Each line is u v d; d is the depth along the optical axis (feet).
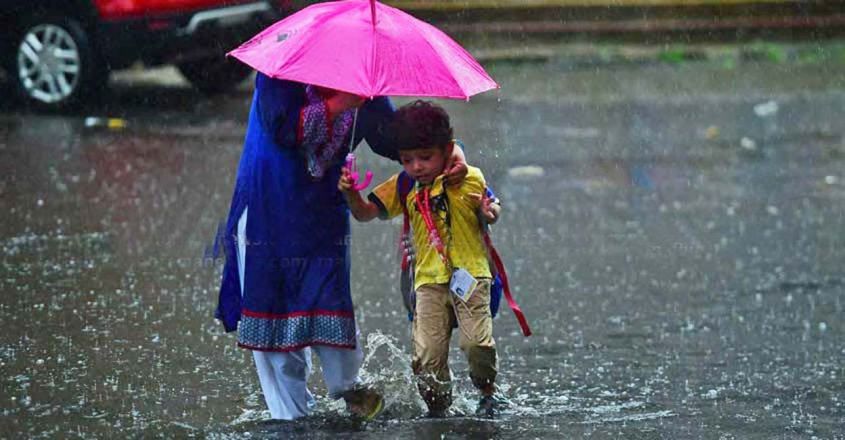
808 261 72.28
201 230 75.82
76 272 65.26
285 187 41.57
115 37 112.06
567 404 46.39
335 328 42.01
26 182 87.40
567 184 92.79
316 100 40.55
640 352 54.34
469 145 104.78
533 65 146.00
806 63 148.77
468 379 49.75
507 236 77.41
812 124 117.70
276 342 42.04
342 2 41.60
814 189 92.43
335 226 42.22
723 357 53.67
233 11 113.09
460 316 42.83
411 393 46.52
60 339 53.42
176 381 48.14
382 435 41.57
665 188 92.17
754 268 70.59
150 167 93.86
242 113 117.91
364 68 39.06
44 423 42.68
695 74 142.41
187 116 115.55
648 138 110.32
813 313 61.36
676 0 159.63
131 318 57.16
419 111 41.06
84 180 88.63
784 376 50.80
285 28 41.09
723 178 95.76
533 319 59.88
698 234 78.79
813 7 160.97
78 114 114.52
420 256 43.29
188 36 112.06
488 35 155.22
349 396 43.60
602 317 60.34
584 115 120.16
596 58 149.38
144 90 127.54
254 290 41.83
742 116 120.98
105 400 45.47
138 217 78.54
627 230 79.61
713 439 42.06
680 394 48.01
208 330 55.62
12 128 107.24
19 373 48.49
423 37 40.55
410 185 43.01
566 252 73.77
